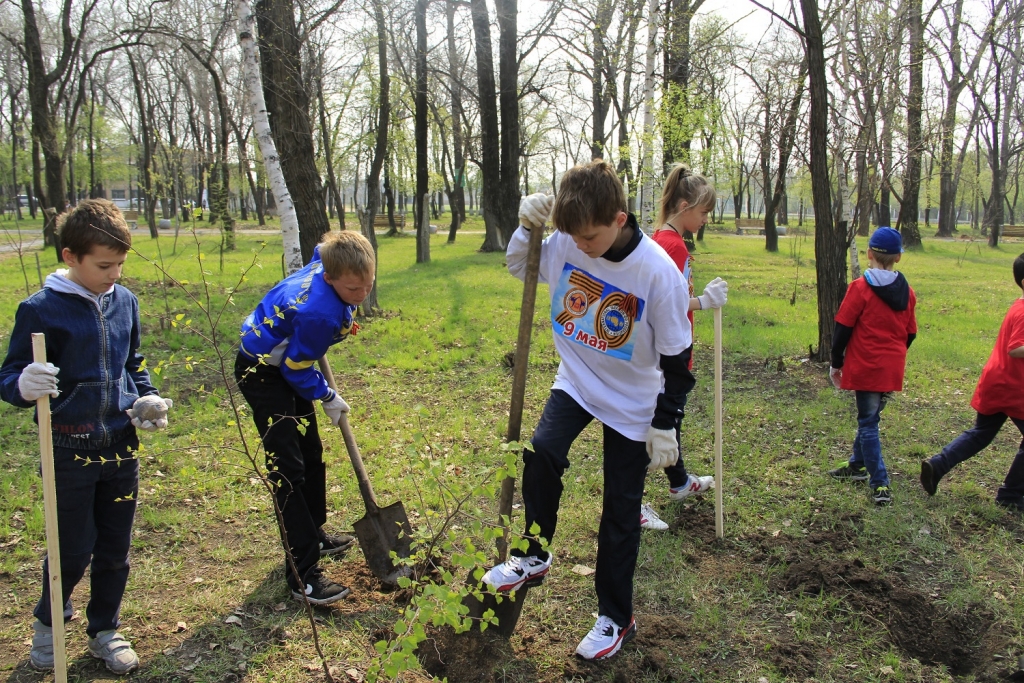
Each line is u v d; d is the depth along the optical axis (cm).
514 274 305
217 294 1255
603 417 279
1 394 241
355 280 293
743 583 344
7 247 2117
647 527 395
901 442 534
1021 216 6425
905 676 285
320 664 281
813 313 1110
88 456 268
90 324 263
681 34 1397
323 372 342
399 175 3494
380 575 338
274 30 911
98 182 3888
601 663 286
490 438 534
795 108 1127
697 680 280
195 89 3719
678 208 380
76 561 272
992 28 1375
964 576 351
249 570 353
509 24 2089
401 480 450
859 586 337
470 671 280
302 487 346
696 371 752
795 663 290
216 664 281
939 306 1196
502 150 2239
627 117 2261
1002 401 399
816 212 750
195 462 477
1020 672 283
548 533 287
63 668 239
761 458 495
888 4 938
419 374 734
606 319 273
